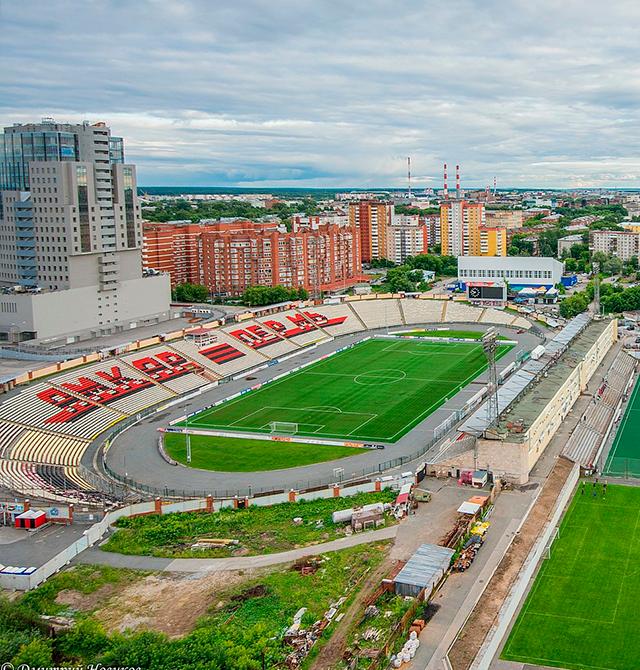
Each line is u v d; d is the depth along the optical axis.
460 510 131.12
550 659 93.94
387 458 170.50
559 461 156.50
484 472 145.25
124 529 129.62
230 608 104.06
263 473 164.88
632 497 142.12
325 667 90.06
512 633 99.38
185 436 193.00
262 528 130.75
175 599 107.44
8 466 158.62
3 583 110.94
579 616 102.94
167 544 124.81
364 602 104.00
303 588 108.94
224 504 140.62
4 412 186.25
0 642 90.38
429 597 104.62
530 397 172.75
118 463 174.25
